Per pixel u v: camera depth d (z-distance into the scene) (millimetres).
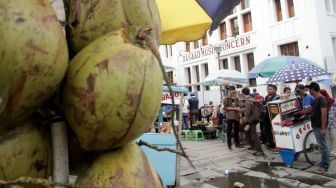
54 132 1139
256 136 9492
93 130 1062
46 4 1034
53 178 1118
